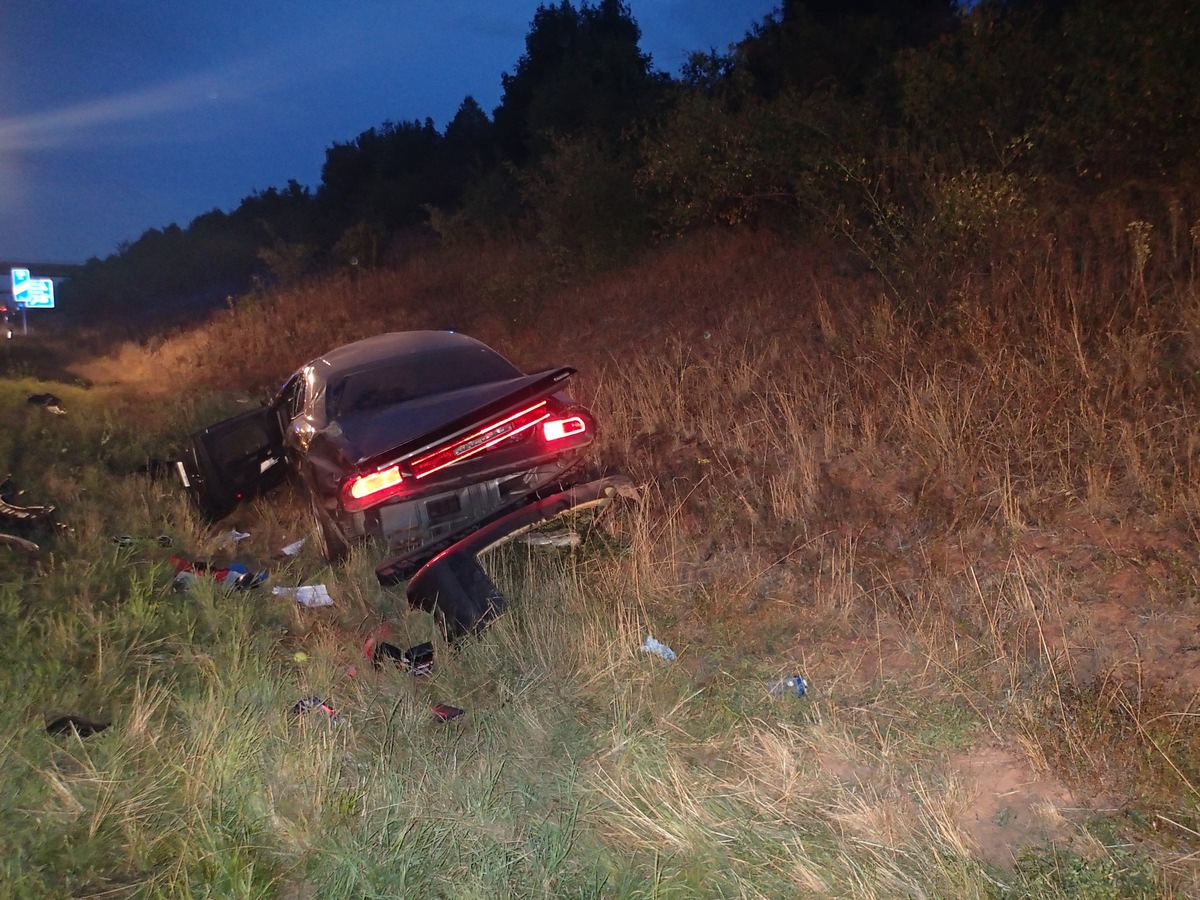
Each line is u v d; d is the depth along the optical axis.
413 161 29.83
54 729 4.00
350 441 6.09
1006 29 9.10
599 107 17.94
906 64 9.23
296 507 7.84
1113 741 3.45
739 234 11.35
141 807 3.41
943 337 7.03
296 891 3.11
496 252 17.47
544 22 24.97
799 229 10.67
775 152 10.20
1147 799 3.16
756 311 9.20
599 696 4.32
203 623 5.20
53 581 5.55
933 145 8.85
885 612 4.74
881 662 4.34
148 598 5.42
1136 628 4.09
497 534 5.39
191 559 6.69
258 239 35.38
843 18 13.72
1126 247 7.19
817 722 3.94
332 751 3.73
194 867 3.11
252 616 5.33
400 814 3.42
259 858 3.18
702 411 7.51
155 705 4.10
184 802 3.44
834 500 5.77
